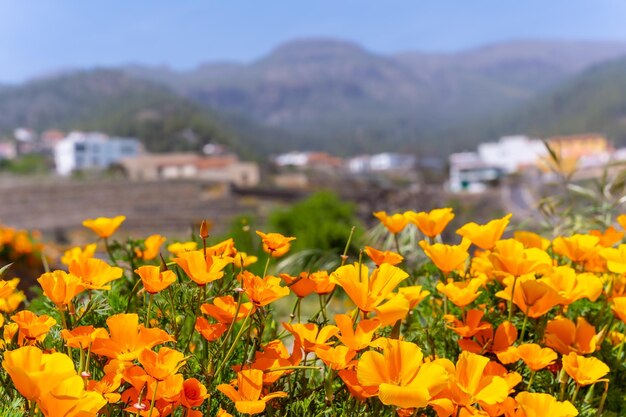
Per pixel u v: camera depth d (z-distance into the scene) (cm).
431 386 108
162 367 104
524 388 155
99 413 117
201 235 132
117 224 192
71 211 4088
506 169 9656
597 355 160
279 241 139
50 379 91
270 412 125
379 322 124
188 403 110
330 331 128
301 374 140
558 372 154
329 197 1088
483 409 128
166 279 125
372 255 146
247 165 6419
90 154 9569
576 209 298
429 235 178
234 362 147
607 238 194
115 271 133
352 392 122
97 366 135
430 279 188
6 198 4231
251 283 129
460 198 5359
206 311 133
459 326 150
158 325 148
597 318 174
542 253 151
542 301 145
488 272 165
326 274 147
